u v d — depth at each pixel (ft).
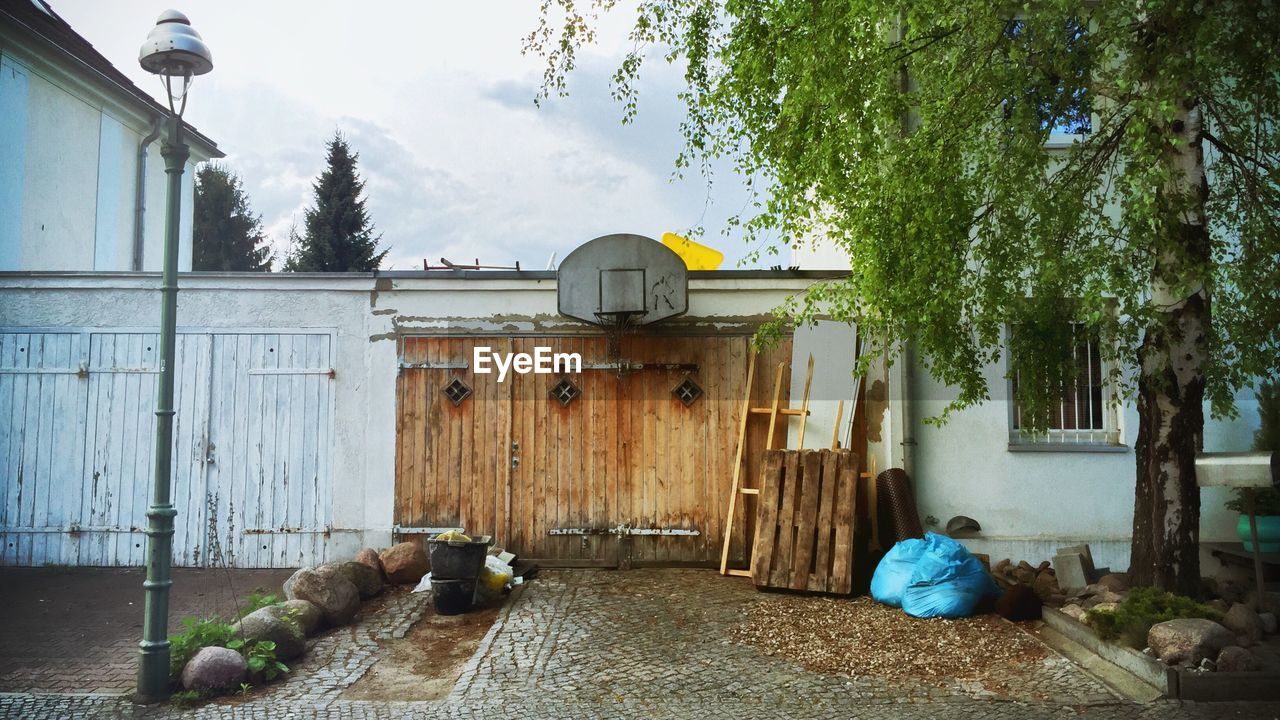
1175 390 22.30
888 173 22.85
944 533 30.01
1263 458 20.74
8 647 21.70
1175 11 18.76
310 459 30.91
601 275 29.84
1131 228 19.85
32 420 31.19
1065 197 22.12
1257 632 19.06
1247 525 27.04
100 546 30.83
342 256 139.13
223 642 19.71
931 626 22.79
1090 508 30.22
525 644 21.48
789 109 23.61
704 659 20.35
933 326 23.31
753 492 29.45
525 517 30.53
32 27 42.55
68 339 31.42
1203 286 21.34
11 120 42.68
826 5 22.66
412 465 30.81
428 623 23.81
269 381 31.14
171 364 18.76
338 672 19.89
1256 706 16.78
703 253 38.09
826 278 30.45
